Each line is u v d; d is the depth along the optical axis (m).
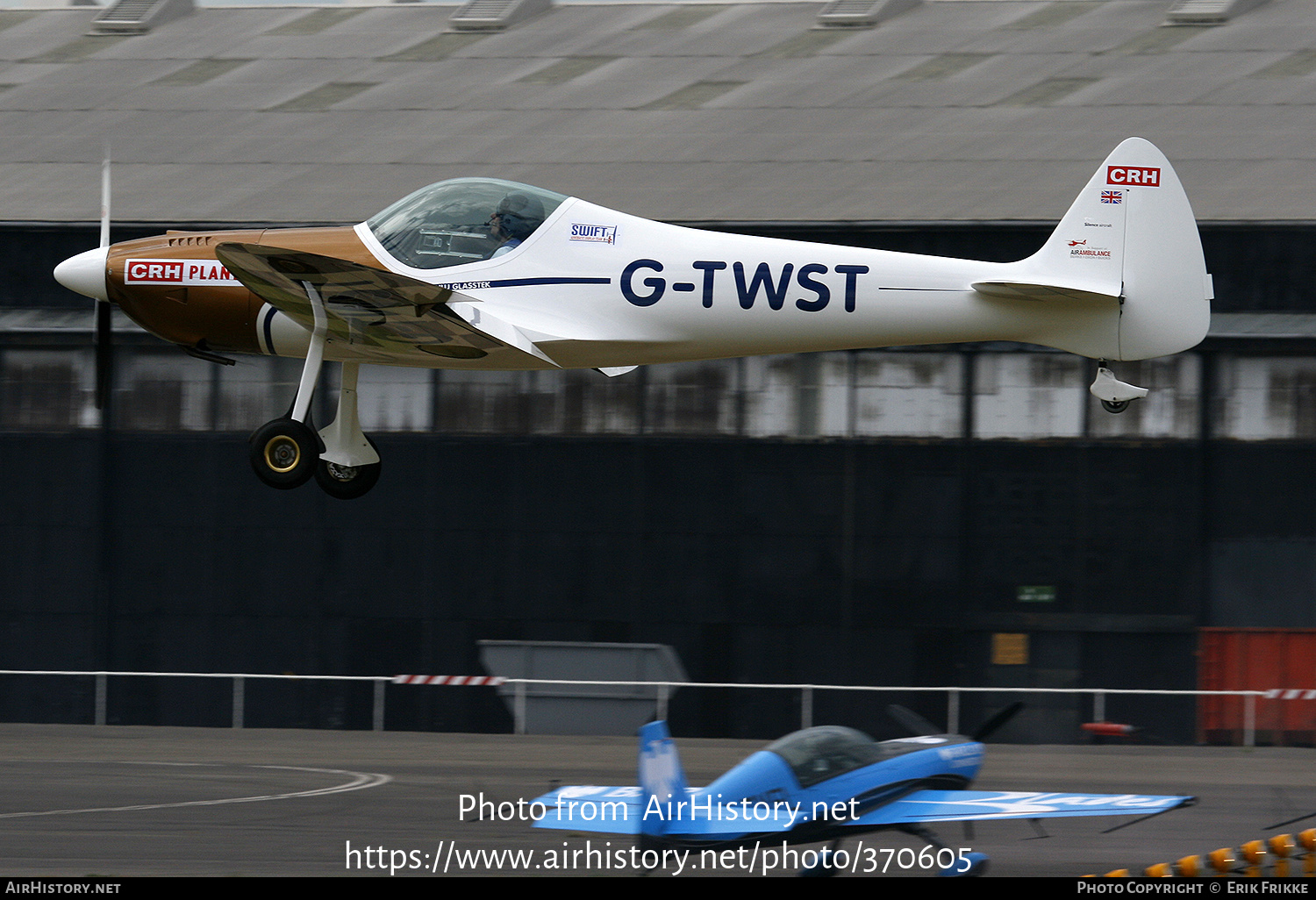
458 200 42.25
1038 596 70.94
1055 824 37.88
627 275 42.09
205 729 61.97
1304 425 69.88
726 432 72.69
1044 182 75.12
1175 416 70.75
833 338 43.00
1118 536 70.75
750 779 29.50
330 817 38.38
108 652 74.06
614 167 80.44
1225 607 70.38
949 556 71.38
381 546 73.69
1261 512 70.19
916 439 71.81
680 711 71.00
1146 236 43.06
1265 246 69.44
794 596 71.88
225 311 42.31
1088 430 71.06
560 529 73.00
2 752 52.22
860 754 30.91
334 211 75.88
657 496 72.75
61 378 74.88
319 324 40.50
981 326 43.03
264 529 74.12
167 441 74.56
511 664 72.44
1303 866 30.27
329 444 43.22
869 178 77.00
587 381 73.31
